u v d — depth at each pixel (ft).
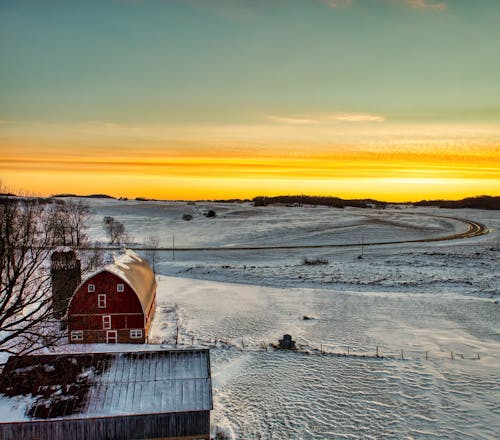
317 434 89.45
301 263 271.90
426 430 90.53
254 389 106.83
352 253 309.42
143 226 456.04
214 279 231.50
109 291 127.54
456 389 106.11
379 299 184.44
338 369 117.29
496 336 140.87
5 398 81.82
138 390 84.53
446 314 163.43
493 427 90.99
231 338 139.23
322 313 166.61
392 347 132.36
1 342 87.97
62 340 128.47
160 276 235.20
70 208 425.28
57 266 138.92
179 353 93.97
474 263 257.75
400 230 415.03
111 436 79.30
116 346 126.62
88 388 84.53
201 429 81.92
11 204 174.70
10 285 91.97
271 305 177.58
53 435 77.71
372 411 97.50
